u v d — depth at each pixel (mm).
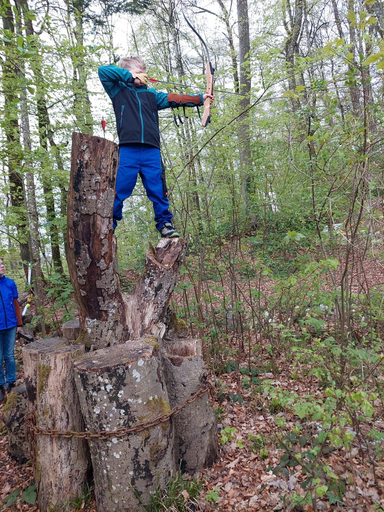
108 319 2625
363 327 3844
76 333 3045
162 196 3107
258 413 3330
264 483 2447
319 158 3611
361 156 2926
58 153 5379
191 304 5527
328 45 2900
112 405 2170
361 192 3291
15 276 6789
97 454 2242
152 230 5613
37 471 2475
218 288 4734
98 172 2256
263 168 5320
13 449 3029
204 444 2666
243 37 8664
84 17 7941
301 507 2162
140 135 2865
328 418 2156
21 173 4695
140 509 2227
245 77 6648
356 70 2934
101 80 2889
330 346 3002
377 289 4227
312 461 2350
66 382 2422
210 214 5258
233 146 5309
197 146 5254
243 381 3896
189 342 2969
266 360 4324
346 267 3133
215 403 3551
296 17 8086
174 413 2396
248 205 5504
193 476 2625
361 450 2514
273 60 5191
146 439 2211
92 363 2211
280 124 5770
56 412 2402
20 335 5172
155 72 5094
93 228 2328
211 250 5051
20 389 3199
